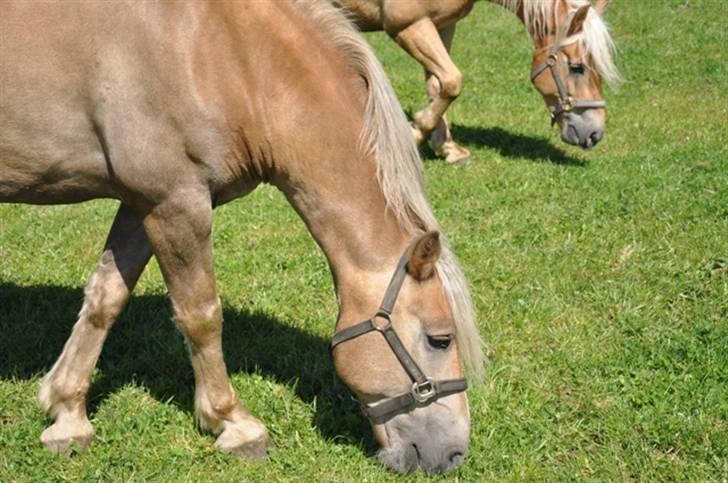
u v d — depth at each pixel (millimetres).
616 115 10648
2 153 4250
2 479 4453
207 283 4414
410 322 4086
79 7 4039
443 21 8641
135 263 4617
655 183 8172
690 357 5426
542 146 9789
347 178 4102
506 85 12266
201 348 4535
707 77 12180
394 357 4102
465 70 12969
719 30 14703
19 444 4664
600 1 9375
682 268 6586
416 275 4039
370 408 4223
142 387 5223
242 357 5512
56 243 7227
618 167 8758
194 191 4211
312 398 5145
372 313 4090
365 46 4168
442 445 4191
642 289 6332
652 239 7090
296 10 4164
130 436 4766
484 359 4488
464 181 8586
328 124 4086
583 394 5176
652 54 13398
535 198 8133
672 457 4648
